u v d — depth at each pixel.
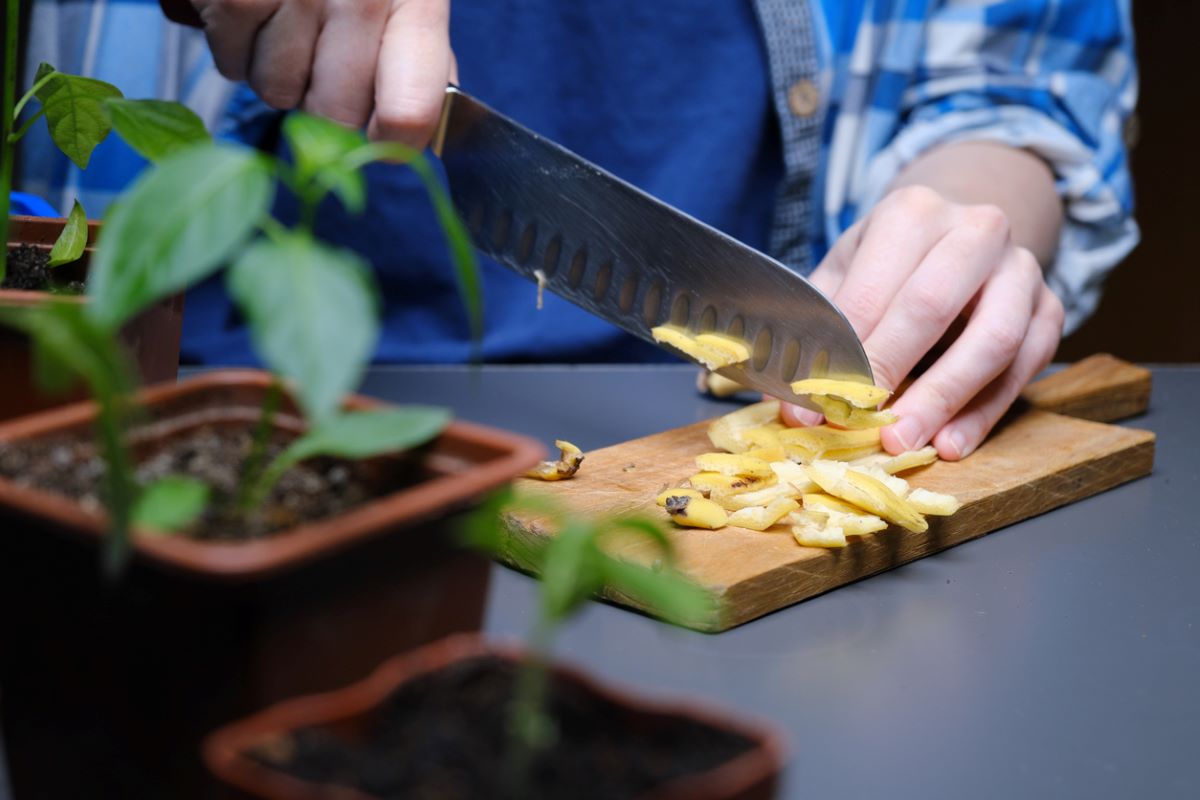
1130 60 1.27
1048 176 1.21
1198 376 1.14
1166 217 1.87
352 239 1.22
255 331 0.55
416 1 0.96
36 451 0.72
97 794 0.69
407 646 0.72
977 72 1.24
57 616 0.67
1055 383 1.06
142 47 1.19
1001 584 0.89
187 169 0.59
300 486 0.75
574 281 0.99
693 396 1.07
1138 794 0.78
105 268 0.56
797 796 0.77
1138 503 0.97
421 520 0.68
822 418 0.97
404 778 0.55
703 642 0.84
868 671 0.83
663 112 1.23
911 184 1.17
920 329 0.98
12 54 0.83
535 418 1.03
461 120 0.98
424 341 1.23
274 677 0.64
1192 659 0.84
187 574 0.59
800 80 1.22
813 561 0.87
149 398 0.76
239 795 0.54
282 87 0.97
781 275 0.95
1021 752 0.80
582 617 0.85
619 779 0.56
